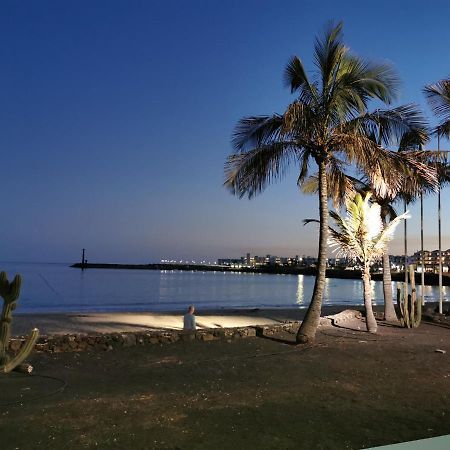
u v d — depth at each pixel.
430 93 19.25
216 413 6.95
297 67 13.90
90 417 6.60
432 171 15.02
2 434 5.85
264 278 175.38
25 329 17.27
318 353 12.53
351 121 14.52
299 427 6.37
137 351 12.32
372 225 17.08
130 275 167.25
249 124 14.50
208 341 14.01
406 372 10.31
